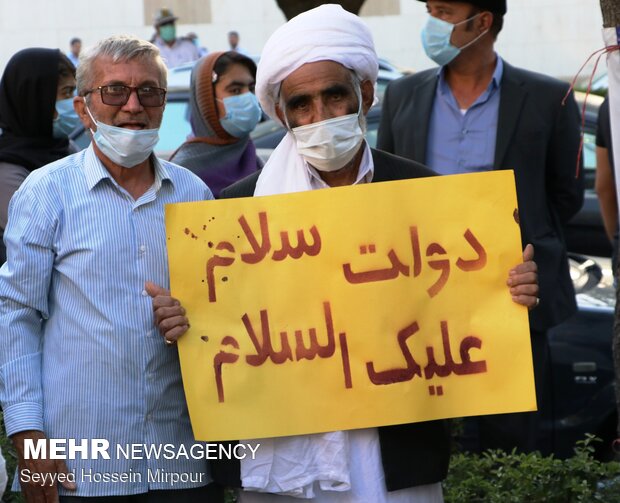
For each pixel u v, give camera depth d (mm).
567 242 8102
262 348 3223
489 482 4504
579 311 5535
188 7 19844
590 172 8133
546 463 4402
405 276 3227
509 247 3227
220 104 4848
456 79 5211
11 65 4770
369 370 3205
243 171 4977
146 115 3395
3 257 4684
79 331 3305
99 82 3355
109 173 3422
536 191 5062
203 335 3227
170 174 3512
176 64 17219
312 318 3229
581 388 5414
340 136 3211
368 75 3283
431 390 3205
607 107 5648
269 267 3244
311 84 3197
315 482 3275
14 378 3297
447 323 3223
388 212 3232
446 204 3234
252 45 19875
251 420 3199
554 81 5188
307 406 3199
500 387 3205
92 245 3322
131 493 3332
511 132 5062
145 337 3324
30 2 19828
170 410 3381
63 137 4934
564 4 19703
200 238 3246
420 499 3297
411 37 19578
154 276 3367
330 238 3234
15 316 3326
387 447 3215
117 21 19906
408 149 5262
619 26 3854
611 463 4387
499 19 5129
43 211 3332
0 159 4723
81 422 3297
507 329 3213
